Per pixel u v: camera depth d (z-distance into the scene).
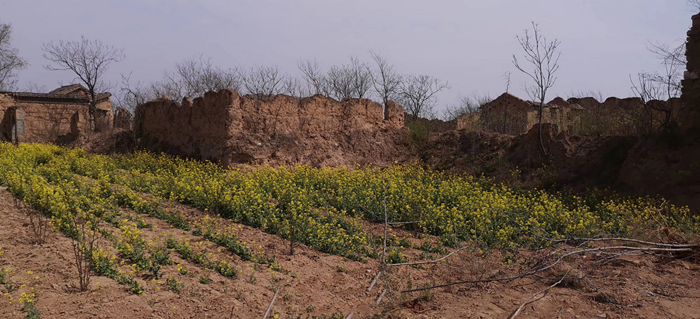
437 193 12.74
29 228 7.05
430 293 6.04
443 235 9.02
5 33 35.62
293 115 17.97
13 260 5.68
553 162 16.78
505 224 9.59
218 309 5.09
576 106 27.34
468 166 18.47
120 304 4.86
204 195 9.88
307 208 9.79
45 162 15.78
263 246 7.61
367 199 10.95
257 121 16.95
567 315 5.53
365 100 20.52
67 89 37.25
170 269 5.97
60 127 31.16
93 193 9.53
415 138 21.17
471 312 5.51
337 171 14.70
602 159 15.97
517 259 7.97
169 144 19.91
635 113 16.94
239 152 16.19
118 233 7.26
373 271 7.00
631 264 7.65
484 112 26.83
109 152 22.27
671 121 15.12
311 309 5.40
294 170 15.45
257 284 5.91
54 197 8.12
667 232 8.48
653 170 14.18
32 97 30.61
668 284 6.69
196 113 18.34
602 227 10.24
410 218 10.12
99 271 5.53
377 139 20.38
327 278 6.51
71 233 6.79
